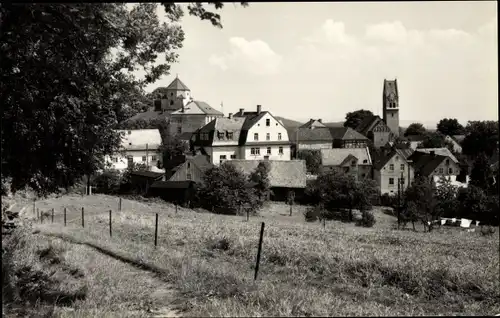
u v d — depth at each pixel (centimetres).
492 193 7212
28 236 1692
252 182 6269
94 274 1319
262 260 1641
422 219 5219
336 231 3150
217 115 12075
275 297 983
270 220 4906
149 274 1395
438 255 1972
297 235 2573
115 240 2041
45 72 1060
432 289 1276
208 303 1004
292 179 6944
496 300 1188
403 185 8106
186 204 5994
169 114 11838
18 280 1122
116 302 1083
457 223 6053
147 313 1001
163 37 1201
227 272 1318
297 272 1454
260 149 8744
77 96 1215
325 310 904
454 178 8681
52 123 1180
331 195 6200
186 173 6850
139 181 6844
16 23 891
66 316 941
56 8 827
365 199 6088
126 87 1313
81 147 1310
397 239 2673
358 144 12038
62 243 1759
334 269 1458
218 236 2123
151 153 9081
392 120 16262
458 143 13362
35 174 1300
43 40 962
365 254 1644
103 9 776
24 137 1162
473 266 1555
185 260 1509
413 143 14062
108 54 1129
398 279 1351
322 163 8862
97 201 5103
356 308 945
